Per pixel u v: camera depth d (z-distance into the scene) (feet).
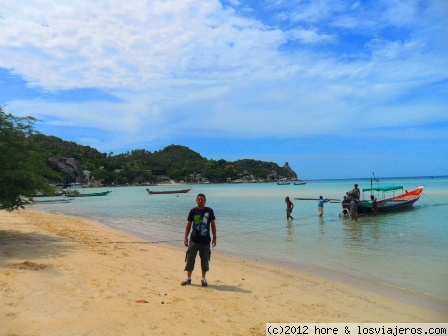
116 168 627.87
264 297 26.21
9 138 42.27
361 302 26.48
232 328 19.39
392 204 100.78
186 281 28.19
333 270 36.70
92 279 27.22
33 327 17.61
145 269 32.73
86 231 61.98
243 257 43.65
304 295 27.66
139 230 71.77
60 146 554.46
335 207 125.29
